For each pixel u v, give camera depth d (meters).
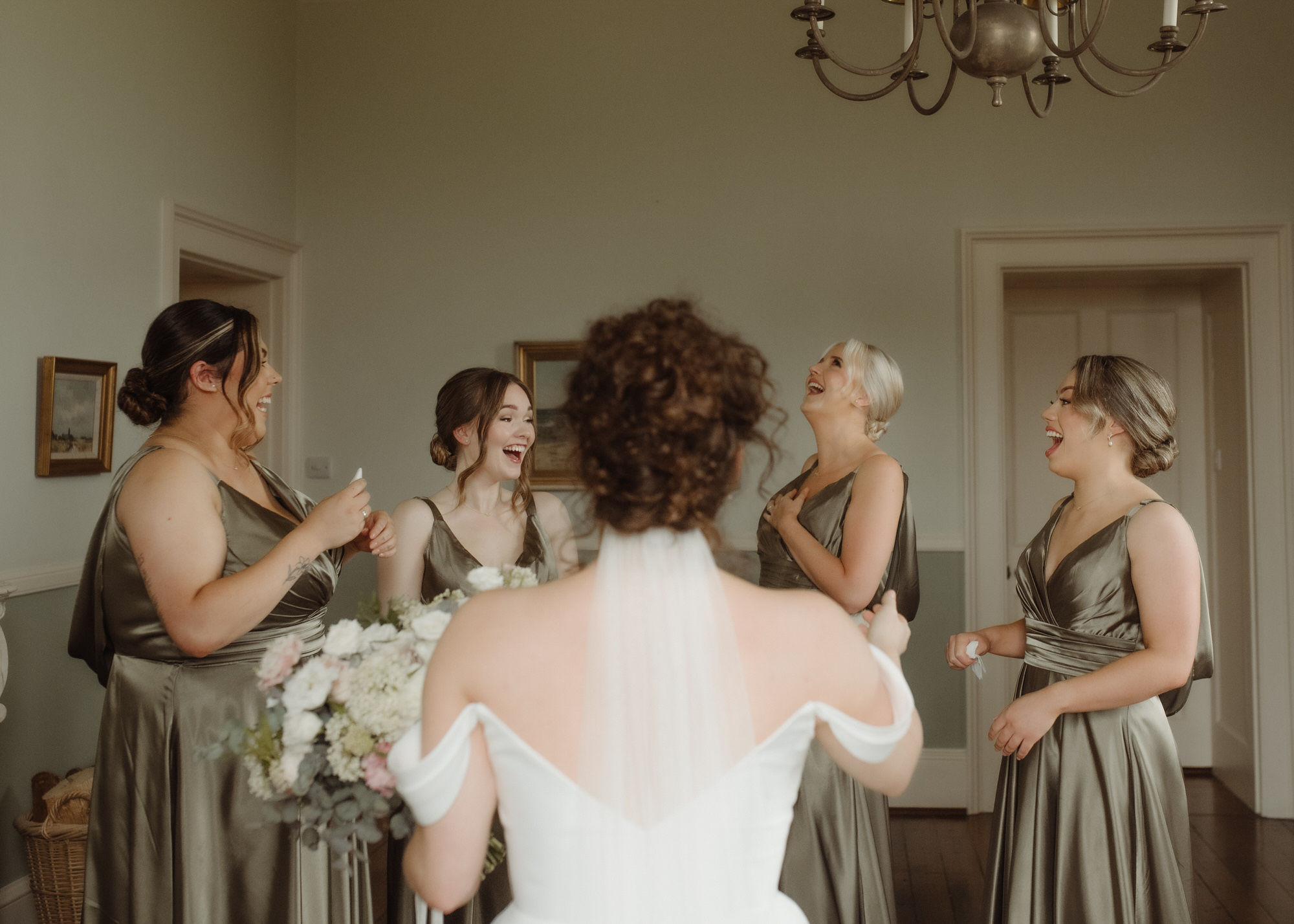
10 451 2.91
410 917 2.08
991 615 4.28
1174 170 4.17
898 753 1.10
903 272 4.30
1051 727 1.91
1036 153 4.24
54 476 3.05
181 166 3.72
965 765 4.25
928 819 4.18
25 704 2.96
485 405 2.27
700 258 4.39
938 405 4.30
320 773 1.38
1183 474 4.60
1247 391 4.11
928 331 4.29
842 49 4.33
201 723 1.80
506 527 2.31
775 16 4.36
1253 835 3.87
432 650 1.39
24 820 2.78
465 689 1.01
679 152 4.40
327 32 4.59
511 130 4.48
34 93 3.00
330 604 4.53
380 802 1.34
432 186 4.53
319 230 4.58
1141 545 1.86
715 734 1.00
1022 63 1.87
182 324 1.86
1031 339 4.68
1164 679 1.79
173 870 1.80
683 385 1.00
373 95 4.56
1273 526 4.08
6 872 2.88
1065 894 1.88
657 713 0.99
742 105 4.38
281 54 4.45
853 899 2.10
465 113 4.51
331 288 4.57
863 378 2.27
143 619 1.81
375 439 4.55
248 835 1.81
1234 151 4.14
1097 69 4.20
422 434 4.52
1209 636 1.97
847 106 4.33
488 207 4.50
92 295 3.24
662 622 1.01
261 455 4.54
